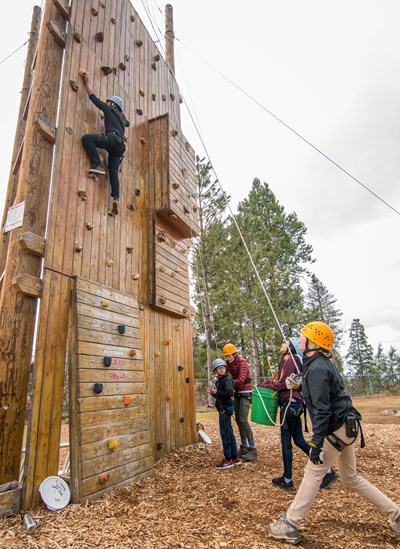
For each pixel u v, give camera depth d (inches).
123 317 189.9
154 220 244.1
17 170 224.1
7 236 214.2
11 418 134.6
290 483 151.9
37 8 283.1
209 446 254.7
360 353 1633.9
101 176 197.3
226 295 734.5
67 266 163.6
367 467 187.9
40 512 123.1
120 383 171.0
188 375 268.8
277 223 1082.1
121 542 100.4
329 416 104.0
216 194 790.5
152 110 276.5
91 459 141.7
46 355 144.6
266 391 166.6
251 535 106.5
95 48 208.2
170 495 146.1
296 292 892.6
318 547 100.0
